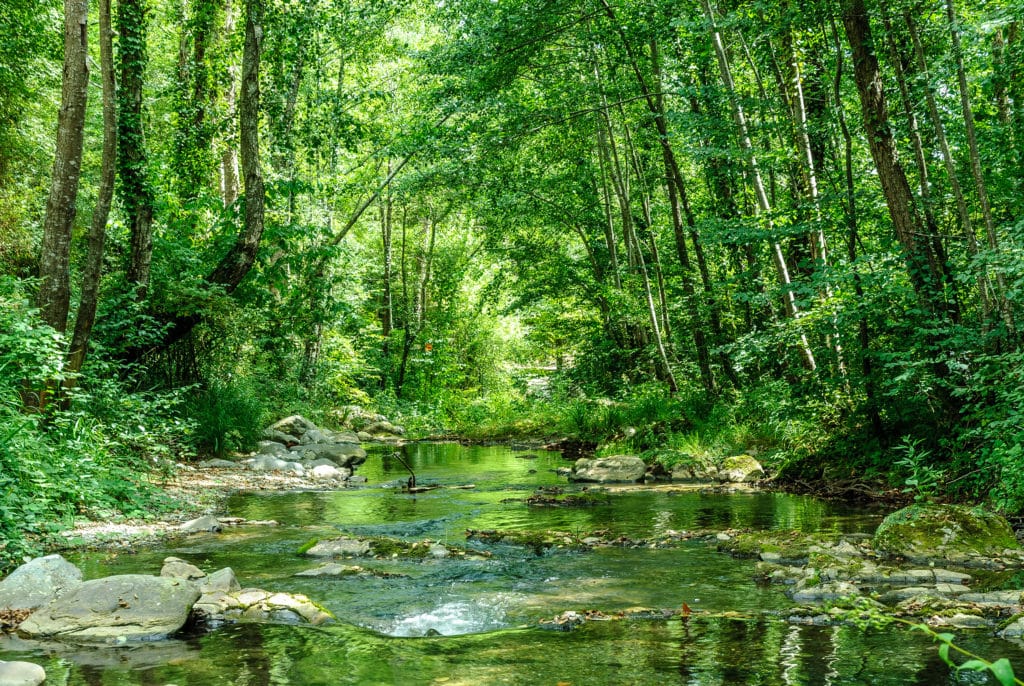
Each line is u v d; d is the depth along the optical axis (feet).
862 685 11.80
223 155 68.64
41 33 53.72
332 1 60.75
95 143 73.56
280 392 69.51
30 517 23.03
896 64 34.17
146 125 63.46
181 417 45.85
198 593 16.31
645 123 60.64
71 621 15.07
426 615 16.65
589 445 61.26
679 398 56.29
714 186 58.70
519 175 66.95
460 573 20.85
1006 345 29.19
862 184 40.29
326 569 20.84
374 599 18.04
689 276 58.75
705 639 14.48
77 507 27.22
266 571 20.92
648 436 51.85
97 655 13.53
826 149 42.91
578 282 76.54
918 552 21.62
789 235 39.40
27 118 56.90
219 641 14.48
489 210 72.69
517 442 74.33
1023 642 13.80
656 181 66.85
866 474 35.24
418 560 22.47
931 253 32.78
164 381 48.03
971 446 30.91
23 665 12.10
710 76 55.36
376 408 99.96
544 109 58.59
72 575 17.62
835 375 40.32
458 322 120.37
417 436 85.20
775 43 42.96
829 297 36.47
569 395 79.87
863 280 34.09
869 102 33.78
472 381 122.52
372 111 79.61
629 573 20.77
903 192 33.40
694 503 33.88
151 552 23.11
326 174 74.49
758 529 26.78
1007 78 32.94
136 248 44.50
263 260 57.26
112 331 41.93
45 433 28.71
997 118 38.11
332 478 45.11
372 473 49.39
